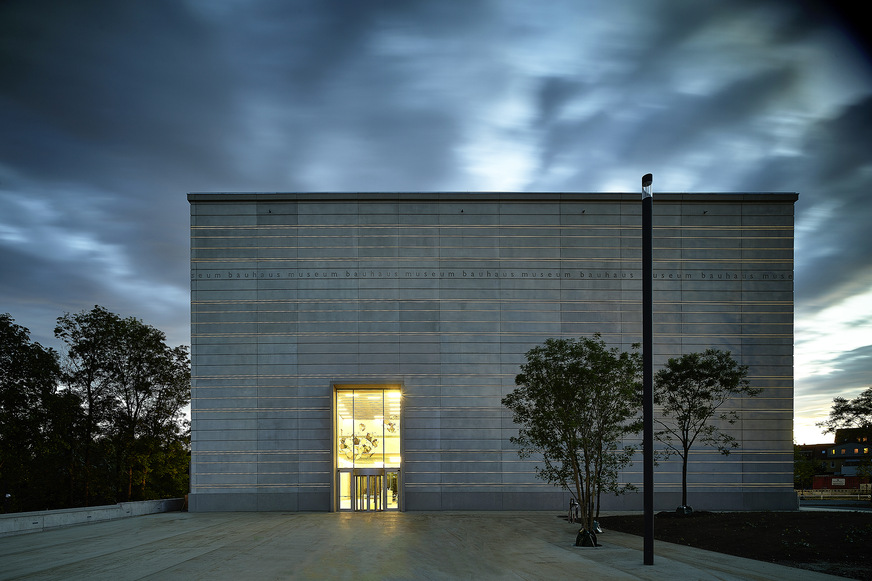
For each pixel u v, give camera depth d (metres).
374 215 37.62
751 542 20.34
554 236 37.59
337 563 18.16
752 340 37.12
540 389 23.59
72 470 43.19
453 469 35.72
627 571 16.55
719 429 36.12
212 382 36.59
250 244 37.47
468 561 18.42
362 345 36.75
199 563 18.28
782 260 37.66
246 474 35.91
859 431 36.03
